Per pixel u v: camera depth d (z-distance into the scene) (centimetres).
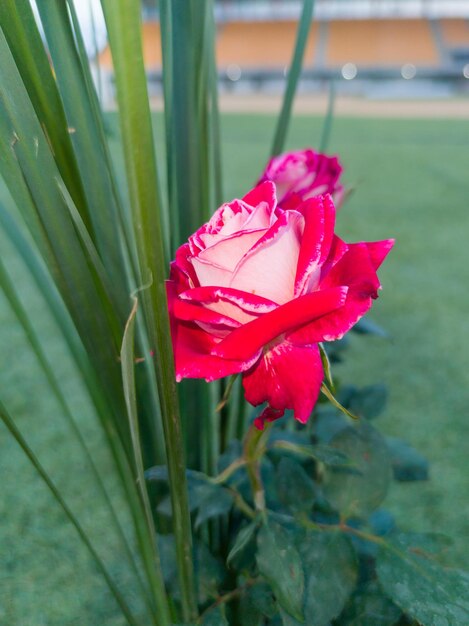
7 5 19
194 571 29
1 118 18
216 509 27
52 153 21
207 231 19
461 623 23
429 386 75
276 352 19
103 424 25
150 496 28
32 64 20
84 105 22
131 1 14
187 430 29
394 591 24
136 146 15
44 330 93
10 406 71
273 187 20
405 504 53
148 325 18
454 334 91
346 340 40
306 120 493
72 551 47
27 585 44
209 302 18
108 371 23
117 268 24
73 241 21
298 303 17
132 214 16
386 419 68
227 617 29
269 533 24
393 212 187
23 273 120
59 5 20
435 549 26
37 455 60
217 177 32
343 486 27
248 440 24
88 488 54
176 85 26
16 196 19
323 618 24
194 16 24
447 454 61
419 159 303
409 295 110
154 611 26
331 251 20
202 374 18
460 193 215
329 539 26
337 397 39
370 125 463
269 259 18
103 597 42
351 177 255
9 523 51
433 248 144
